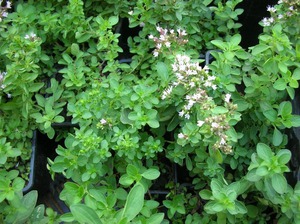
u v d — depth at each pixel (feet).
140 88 0.84
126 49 1.17
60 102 1.00
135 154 0.85
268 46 0.83
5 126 0.94
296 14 0.91
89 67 1.03
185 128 0.81
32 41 0.94
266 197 0.79
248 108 0.90
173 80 0.85
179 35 0.91
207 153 0.84
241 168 0.91
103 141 0.82
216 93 0.85
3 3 1.13
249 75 0.92
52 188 1.08
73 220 0.77
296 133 0.96
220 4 1.03
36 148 0.97
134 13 0.99
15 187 0.79
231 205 0.73
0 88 0.90
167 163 1.03
